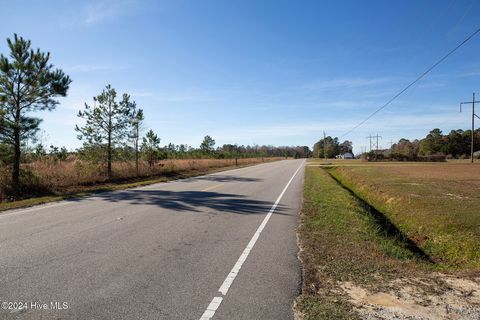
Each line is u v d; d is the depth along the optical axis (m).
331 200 12.61
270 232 7.47
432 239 8.78
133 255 5.59
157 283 4.44
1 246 5.96
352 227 8.14
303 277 4.76
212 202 11.62
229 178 22.97
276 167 42.53
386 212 12.95
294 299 4.05
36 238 6.54
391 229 10.01
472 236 8.12
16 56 13.88
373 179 22.42
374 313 3.73
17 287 4.21
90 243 6.24
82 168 19.05
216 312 3.68
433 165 48.06
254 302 3.95
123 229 7.41
